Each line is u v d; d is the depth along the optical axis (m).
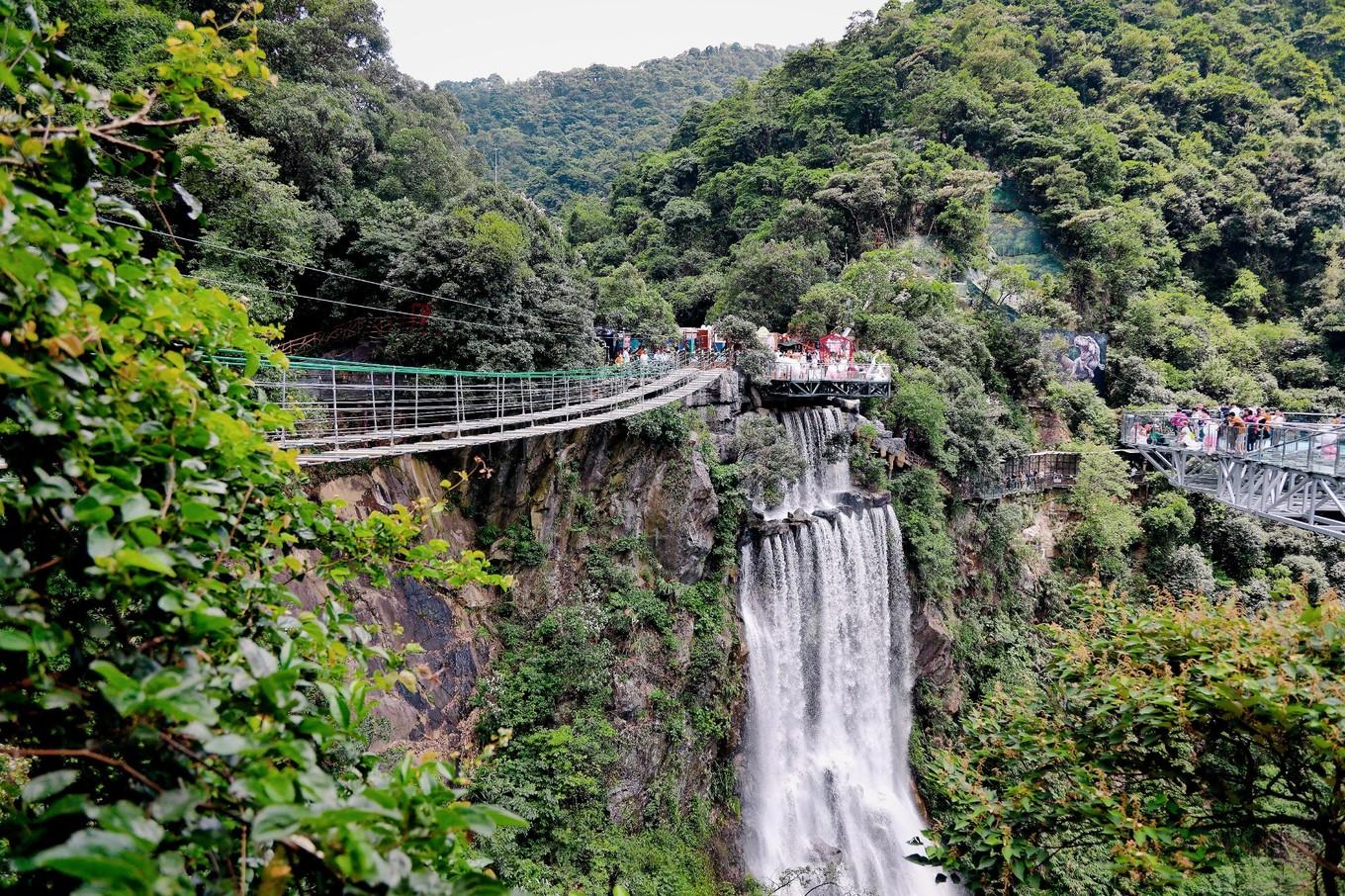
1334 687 5.77
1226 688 6.11
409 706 14.55
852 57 63.69
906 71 63.75
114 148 3.53
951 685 27.42
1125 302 49.31
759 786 22.36
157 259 3.35
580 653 17.78
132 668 2.46
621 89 138.62
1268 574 34.66
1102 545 33.34
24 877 2.51
